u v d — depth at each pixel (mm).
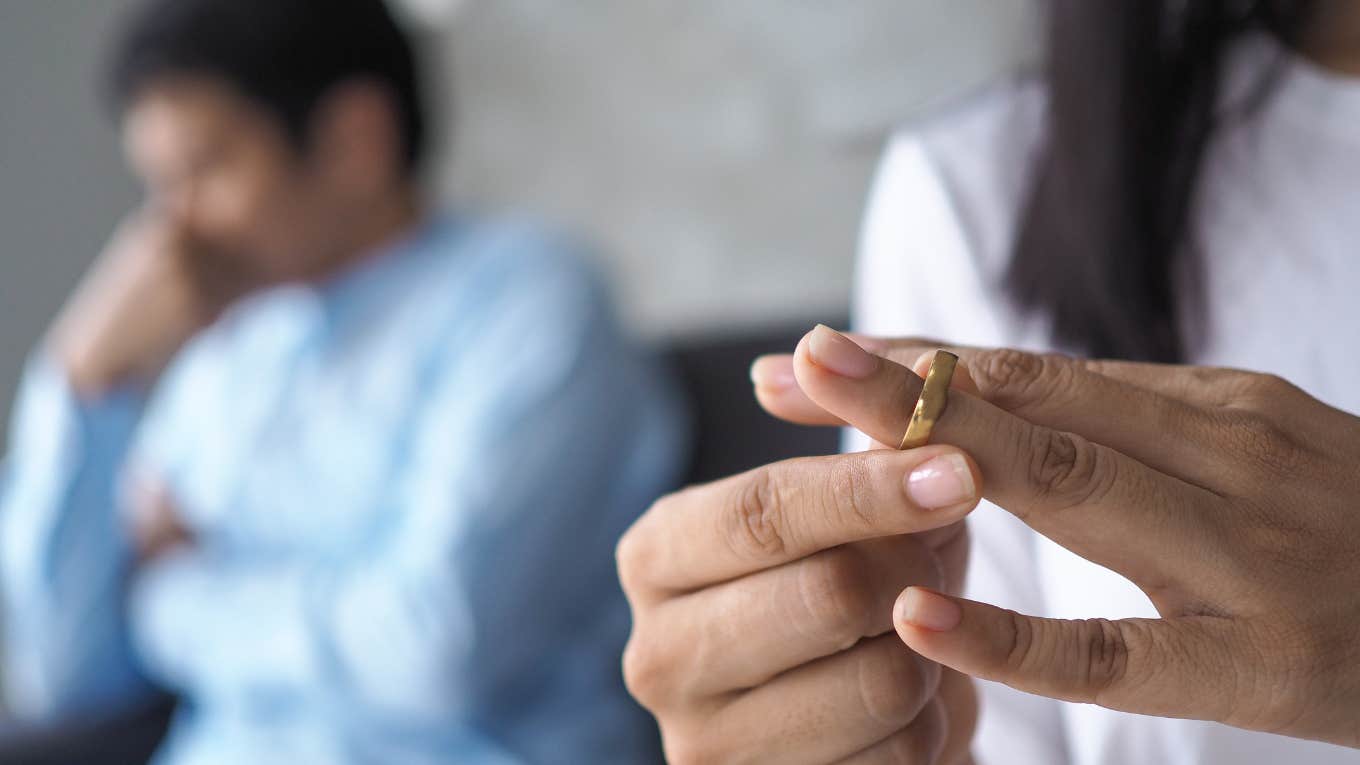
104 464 1449
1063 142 605
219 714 1303
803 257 1737
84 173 2070
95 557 1437
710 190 1789
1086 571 574
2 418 2023
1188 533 417
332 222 1354
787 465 456
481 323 1312
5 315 2029
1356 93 583
